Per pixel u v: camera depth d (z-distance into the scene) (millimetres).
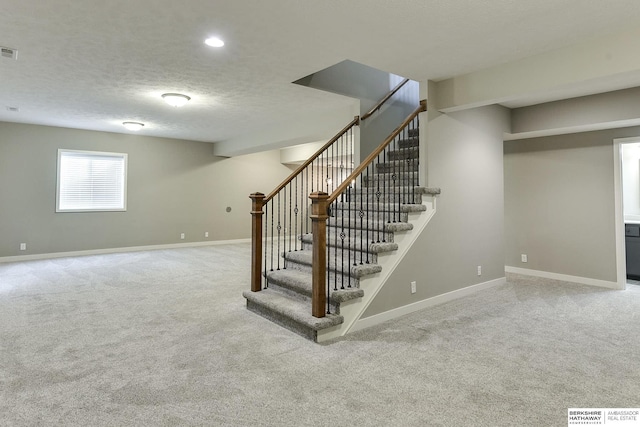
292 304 3305
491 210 4707
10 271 5590
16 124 6461
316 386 2230
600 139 4770
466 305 3922
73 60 3490
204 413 1950
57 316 3498
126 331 3121
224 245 8703
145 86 4312
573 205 5031
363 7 2439
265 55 3330
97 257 6906
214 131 7273
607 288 4676
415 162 4359
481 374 2383
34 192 6645
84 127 6902
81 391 2158
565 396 2121
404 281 3600
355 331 3143
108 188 7473
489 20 2596
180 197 8359
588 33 2791
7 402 2033
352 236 3996
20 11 2568
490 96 3527
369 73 4949
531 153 5430
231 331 3131
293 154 9445
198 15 2602
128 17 2646
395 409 1994
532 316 3553
